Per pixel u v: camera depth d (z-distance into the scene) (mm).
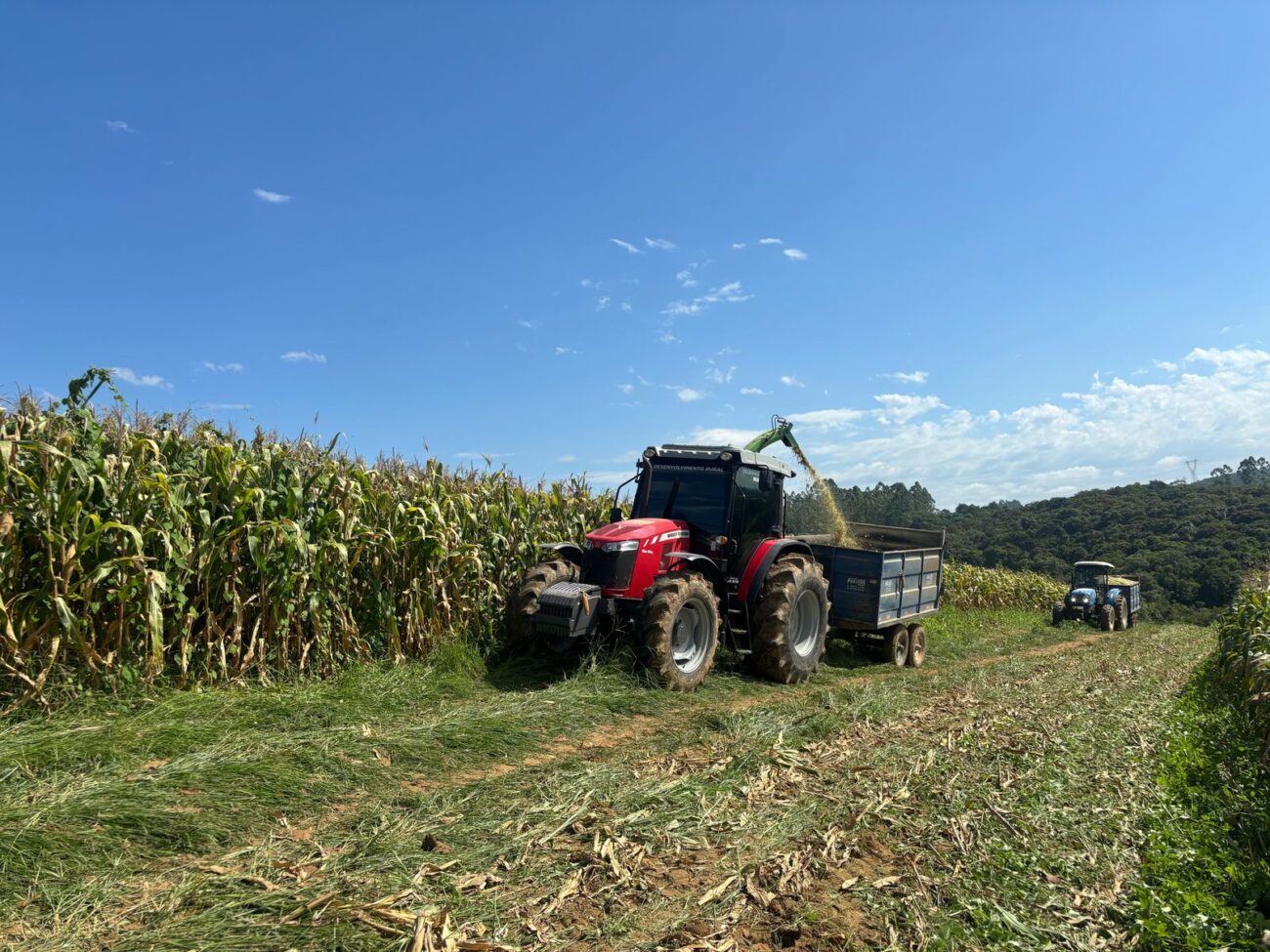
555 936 2971
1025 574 27719
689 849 3822
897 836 4086
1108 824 4363
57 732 4676
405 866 3432
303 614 6805
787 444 11062
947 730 6312
